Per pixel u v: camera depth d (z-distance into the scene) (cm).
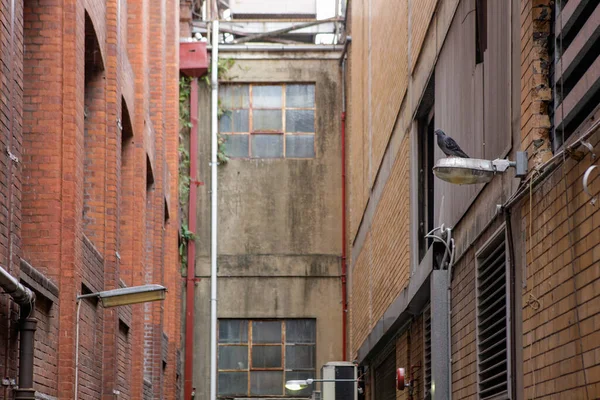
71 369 1656
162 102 3045
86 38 1966
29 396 1303
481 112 1442
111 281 2069
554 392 1057
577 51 1005
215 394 3722
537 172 1105
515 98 1226
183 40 3853
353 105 3597
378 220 2748
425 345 2014
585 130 976
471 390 1497
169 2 3434
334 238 3906
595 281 925
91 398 1906
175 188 3384
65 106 1659
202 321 3803
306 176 3941
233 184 3925
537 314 1124
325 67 3991
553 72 1121
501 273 1352
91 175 2036
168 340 3325
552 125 1121
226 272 3866
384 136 2628
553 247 1060
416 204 2145
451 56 1700
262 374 3841
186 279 3781
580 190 966
